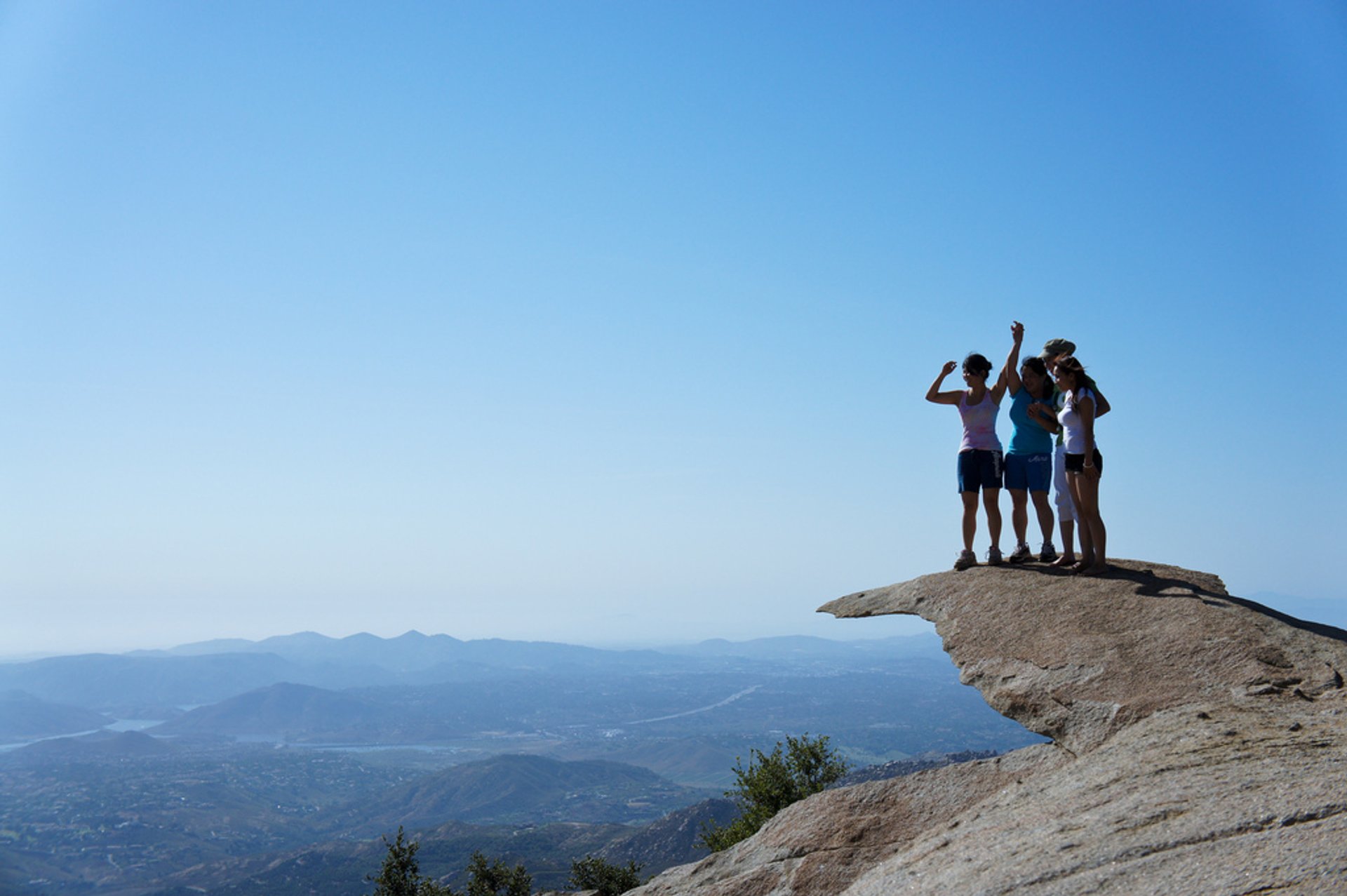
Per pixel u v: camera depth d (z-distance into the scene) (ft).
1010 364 37.40
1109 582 32.40
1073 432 33.24
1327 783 17.21
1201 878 15.21
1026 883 17.89
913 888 21.13
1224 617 28.07
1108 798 20.77
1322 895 13.08
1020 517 37.88
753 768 77.36
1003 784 26.48
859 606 38.68
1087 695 26.63
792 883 27.53
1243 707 23.52
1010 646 30.55
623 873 76.02
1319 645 25.80
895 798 29.07
